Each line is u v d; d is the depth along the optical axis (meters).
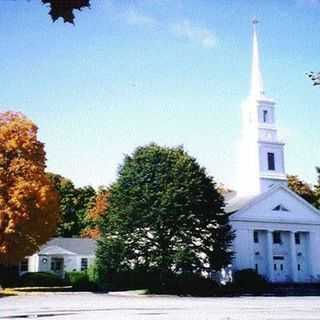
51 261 67.06
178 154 51.75
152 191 48.94
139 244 49.03
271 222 62.03
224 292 49.34
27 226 41.78
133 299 38.03
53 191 43.72
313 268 63.25
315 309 26.02
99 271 54.62
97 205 83.88
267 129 69.56
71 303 32.06
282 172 69.25
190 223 48.56
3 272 54.66
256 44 71.88
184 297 43.12
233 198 70.38
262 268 61.62
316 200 86.00
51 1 4.09
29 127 44.31
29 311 24.92
